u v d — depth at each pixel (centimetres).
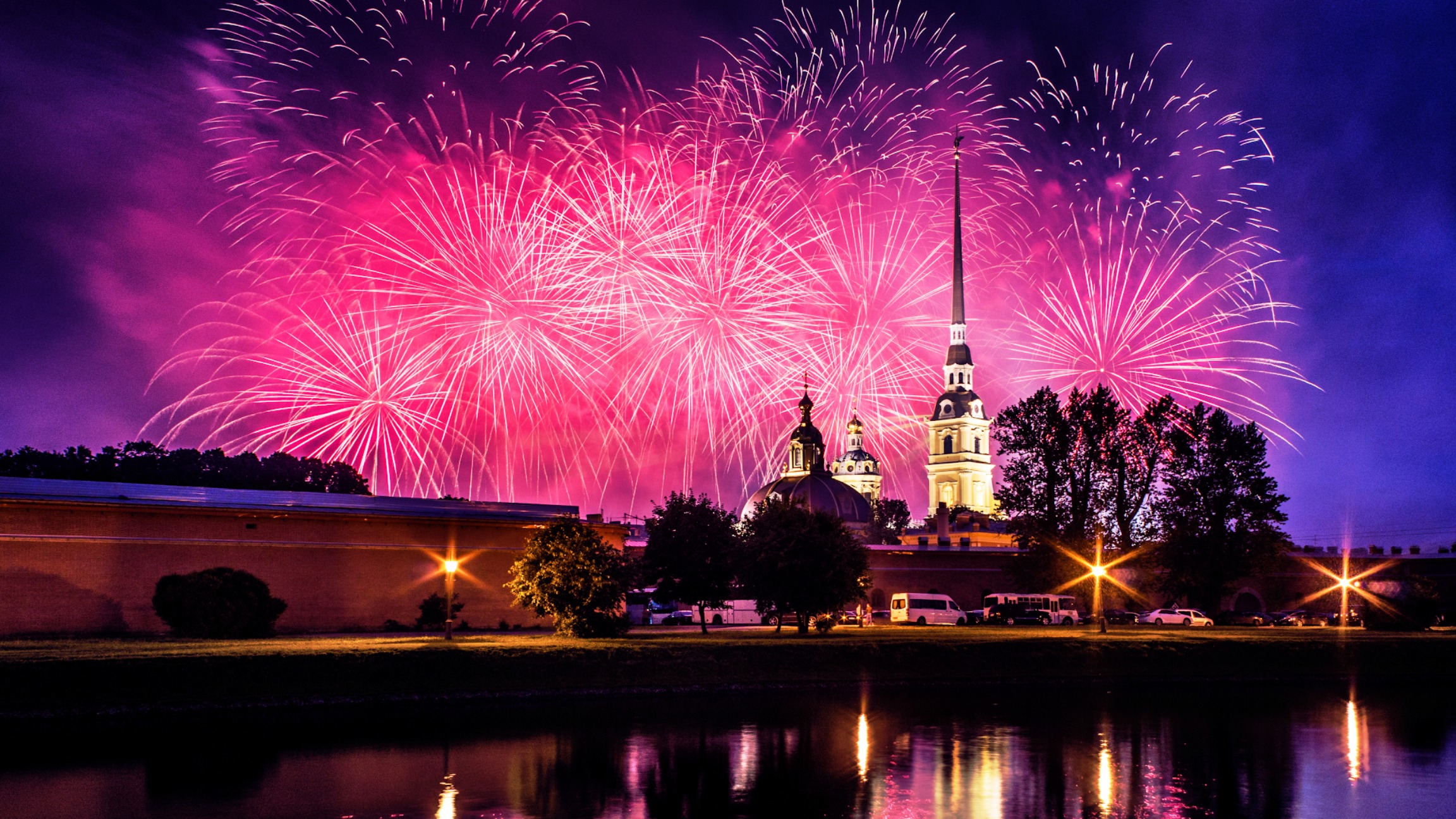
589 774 3133
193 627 5328
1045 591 9219
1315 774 3353
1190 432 9150
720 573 6675
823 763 3347
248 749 3344
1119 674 5753
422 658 4428
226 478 11112
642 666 4794
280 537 6159
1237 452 8981
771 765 3300
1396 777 3328
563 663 4659
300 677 4144
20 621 5425
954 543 14225
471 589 6738
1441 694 5559
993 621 8794
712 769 3231
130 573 5719
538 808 2756
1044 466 9131
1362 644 6600
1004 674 5525
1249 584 10719
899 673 5303
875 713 4334
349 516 6359
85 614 5578
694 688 4731
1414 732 4197
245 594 5425
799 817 2722
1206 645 6338
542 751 3438
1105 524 8925
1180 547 8981
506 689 4416
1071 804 2920
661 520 6838
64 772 3020
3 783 2895
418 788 2928
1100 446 9062
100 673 3862
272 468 11462
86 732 3531
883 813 2778
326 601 6253
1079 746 3734
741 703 4509
